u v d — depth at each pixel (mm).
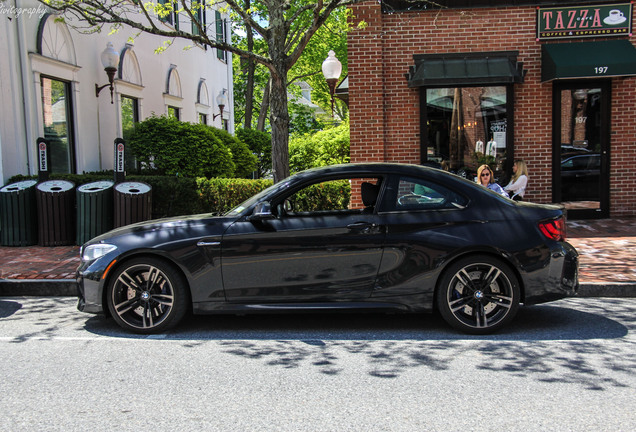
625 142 11211
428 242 5098
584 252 8289
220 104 21266
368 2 11055
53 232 9641
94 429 3299
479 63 10953
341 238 5125
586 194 11391
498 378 4066
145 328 5289
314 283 5152
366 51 11156
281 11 8406
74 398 3775
